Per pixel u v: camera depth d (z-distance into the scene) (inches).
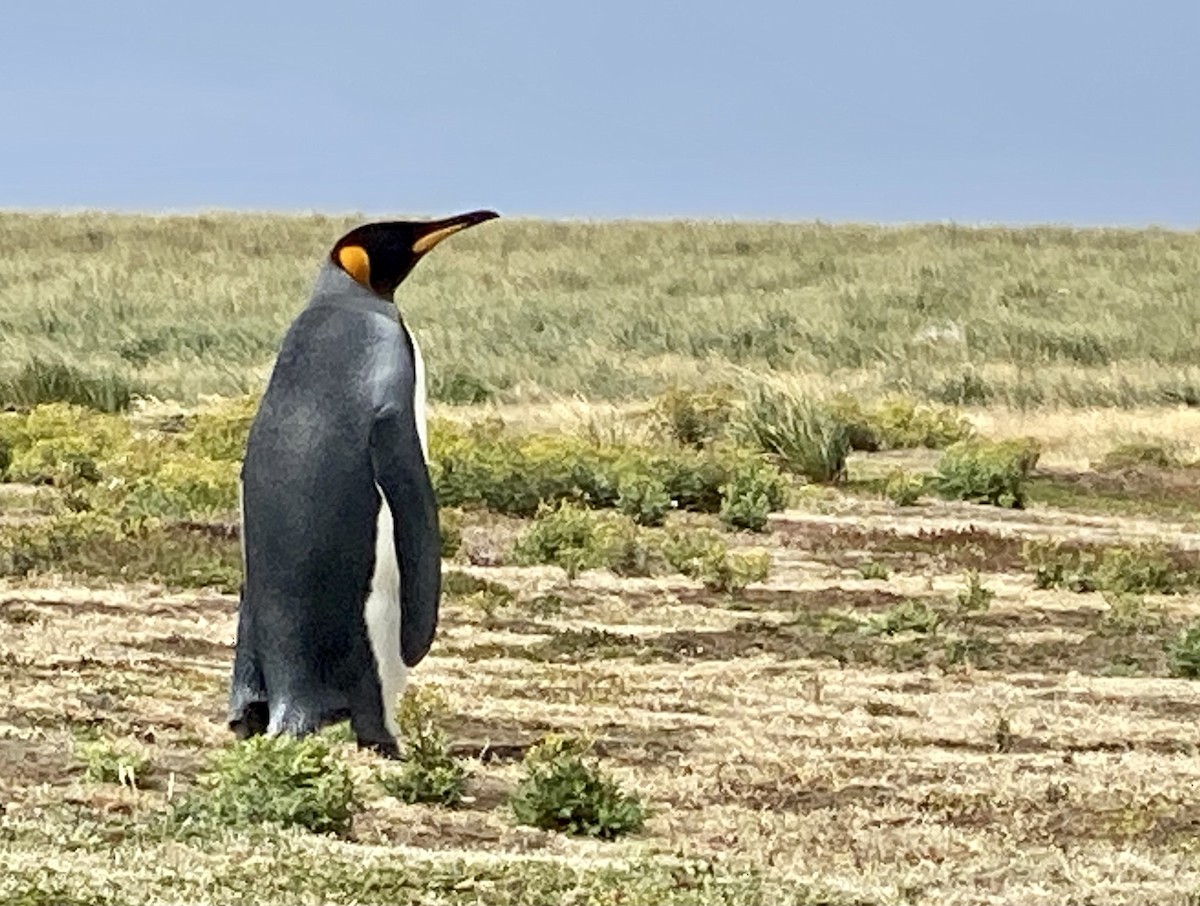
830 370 2198.6
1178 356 2469.2
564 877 419.5
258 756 488.1
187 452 1269.7
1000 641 808.3
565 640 779.4
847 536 1077.1
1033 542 1032.2
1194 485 1304.1
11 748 547.5
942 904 429.1
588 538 966.4
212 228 3499.0
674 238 3607.3
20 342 2208.4
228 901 383.6
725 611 861.8
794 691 703.7
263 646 528.4
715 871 441.7
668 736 629.9
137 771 526.3
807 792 563.5
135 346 2253.9
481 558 967.0
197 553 902.4
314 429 518.9
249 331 2413.9
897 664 763.4
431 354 2208.4
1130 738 642.8
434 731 553.3
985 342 2519.7
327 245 3403.1
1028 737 640.4
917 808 549.3
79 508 1054.4
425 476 528.4
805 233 3681.1
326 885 401.4
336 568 519.2
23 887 377.4
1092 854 491.5
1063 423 1631.4
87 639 730.8
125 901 375.6
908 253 3459.6
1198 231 3791.8
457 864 426.6
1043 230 3764.8
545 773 524.7
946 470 1242.0
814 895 421.7
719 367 2102.6
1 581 844.0
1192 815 542.0
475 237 3548.2
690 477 1175.6
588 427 1435.8
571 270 3240.7
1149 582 949.8
